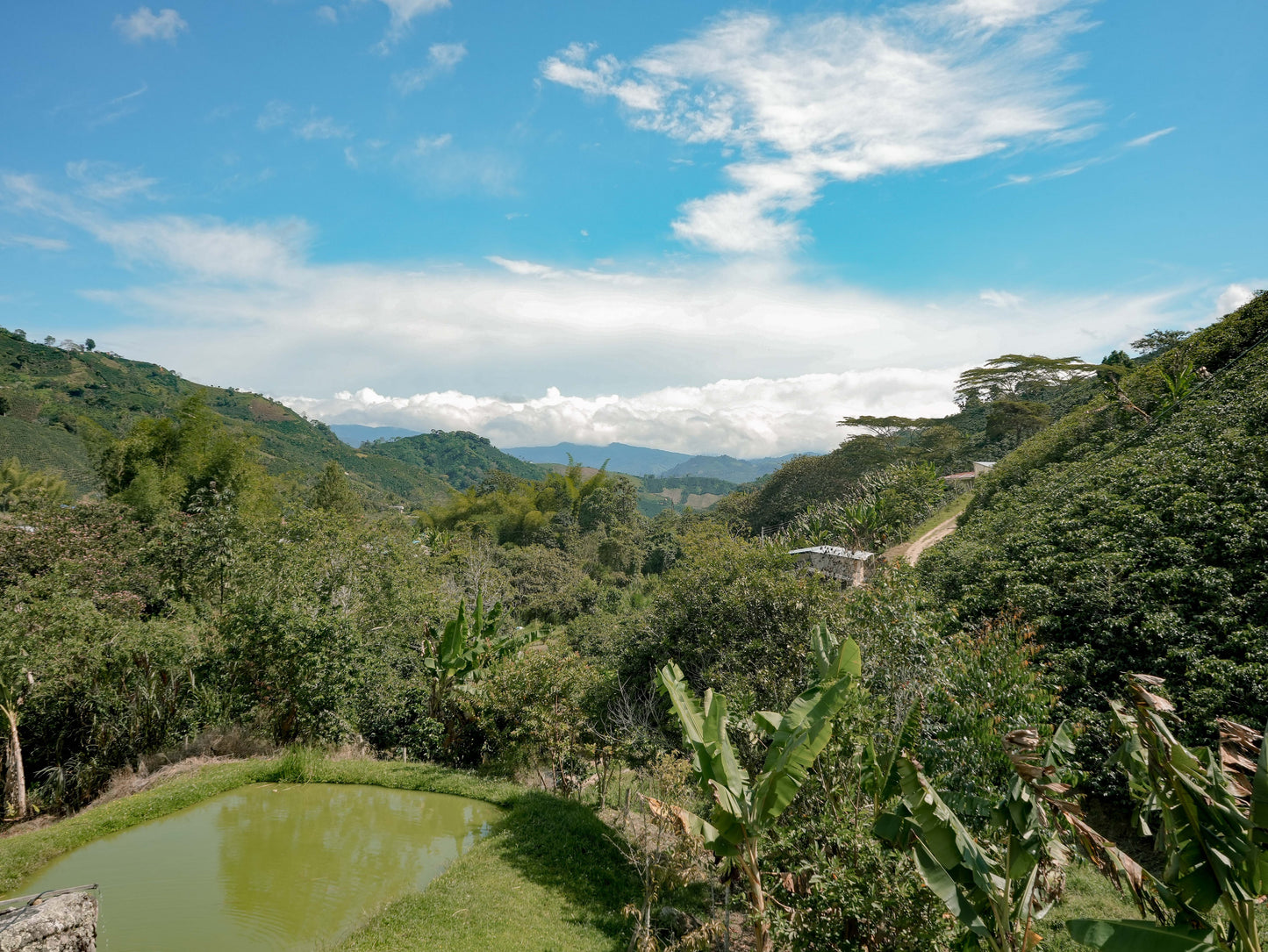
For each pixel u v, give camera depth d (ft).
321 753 52.80
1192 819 16.67
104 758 49.52
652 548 219.41
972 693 32.83
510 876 35.04
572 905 33.17
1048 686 35.58
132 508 94.63
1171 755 17.51
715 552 58.44
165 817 42.52
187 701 54.03
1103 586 50.34
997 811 21.40
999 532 82.53
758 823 24.64
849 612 42.75
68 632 50.16
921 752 29.89
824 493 207.10
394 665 64.90
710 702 27.81
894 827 22.27
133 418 319.47
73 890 18.30
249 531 78.89
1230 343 100.17
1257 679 37.27
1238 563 46.44
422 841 40.19
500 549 183.83
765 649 47.85
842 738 30.17
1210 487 55.88
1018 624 50.52
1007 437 206.39
